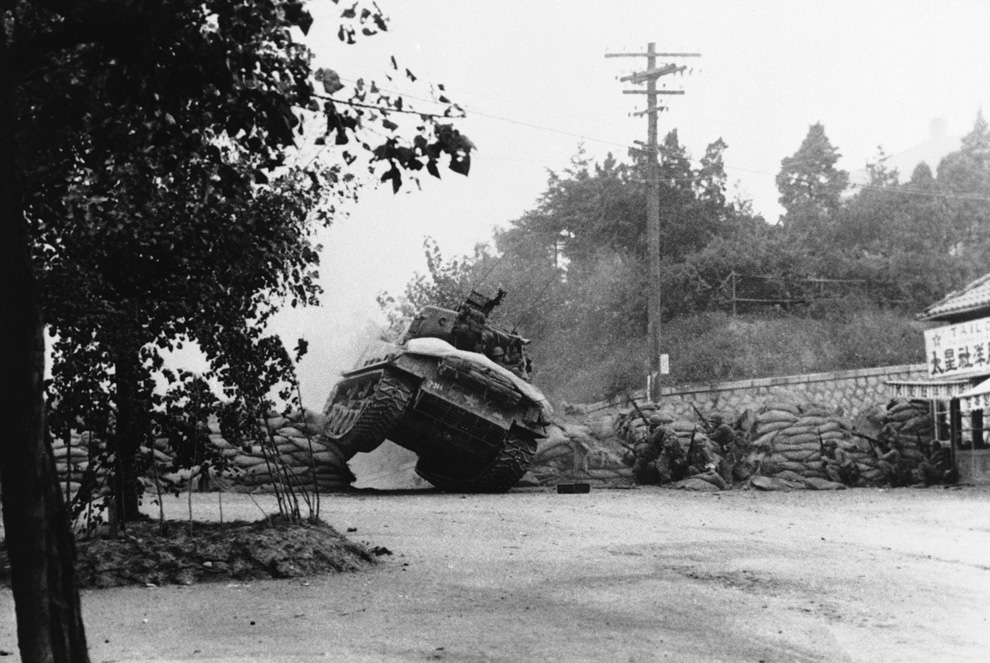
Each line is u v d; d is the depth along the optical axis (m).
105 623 7.89
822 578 10.56
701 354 36.19
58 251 9.62
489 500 19.73
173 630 7.65
